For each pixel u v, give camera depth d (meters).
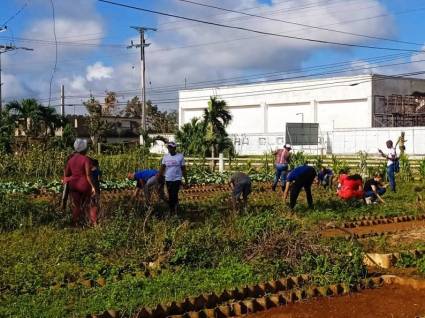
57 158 27.91
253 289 8.10
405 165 25.78
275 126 63.16
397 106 57.53
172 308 7.32
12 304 7.52
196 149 36.56
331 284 8.42
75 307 7.34
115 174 28.42
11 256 10.05
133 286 8.12
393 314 7.36
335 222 13.98
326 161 34.72
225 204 17.06
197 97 68.81
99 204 12.85
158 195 15.27
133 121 67.12
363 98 56.66
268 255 9.32
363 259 9.36
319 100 59.69
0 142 31.66
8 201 13.59
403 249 10.66
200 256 9.45
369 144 51.41
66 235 11.60
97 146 37.34
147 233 10.88
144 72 49.72
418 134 48.53
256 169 31.17
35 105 37.66
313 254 9.16
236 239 10.09
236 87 65.81
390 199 18.56
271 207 15.92
